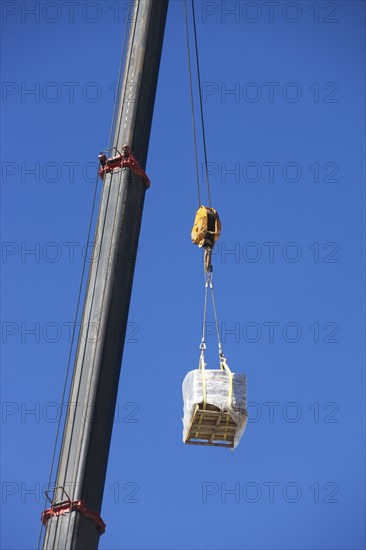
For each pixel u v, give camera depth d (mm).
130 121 26484
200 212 28000
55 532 21406
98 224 25000
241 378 25359
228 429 25281
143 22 28062
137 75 27188
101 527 21922
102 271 24234
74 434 22562
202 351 26234
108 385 23109
